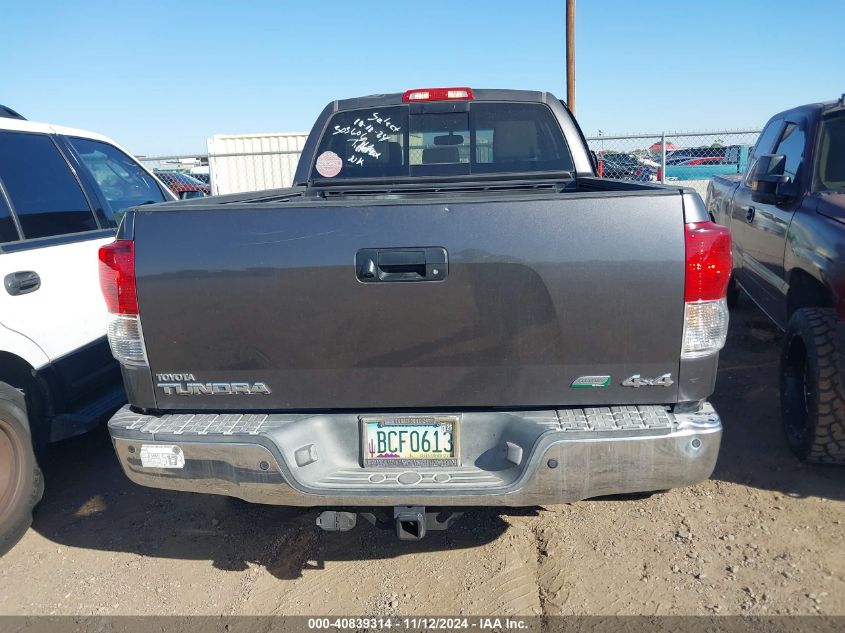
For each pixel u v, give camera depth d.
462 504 2.59
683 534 3.39
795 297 4.52
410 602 3.03
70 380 4.10
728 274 2.54
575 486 2.57
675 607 2.88
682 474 2.58
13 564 3.47
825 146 4.49
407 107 4.54
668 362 2.57
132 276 2.64
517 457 2.59
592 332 2.54
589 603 2.94
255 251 2.59
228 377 2.70
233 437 2.64
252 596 3.13
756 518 3.50
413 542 3.49
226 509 3.93
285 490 2.64
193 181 15.46
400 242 2.53
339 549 3.48
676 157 13.78
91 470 4.52
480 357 2.59
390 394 2.66
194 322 2.64
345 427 2.74
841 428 3.70
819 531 3.36
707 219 2.54
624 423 2.55
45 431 3.89
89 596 3.18
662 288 2.50
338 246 2.55
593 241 2.49
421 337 2.59
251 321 2.62
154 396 2.75
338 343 2.61
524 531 3.52
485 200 2.52
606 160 13.78
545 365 2.59
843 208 3.93
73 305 4.11
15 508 3.54
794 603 2.87
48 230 4.09
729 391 5.08
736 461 4.09
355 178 4.58
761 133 6.42
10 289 3.67
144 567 3.40
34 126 4.35
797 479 3.86
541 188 4.44
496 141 4.55
